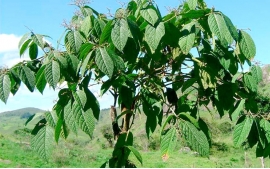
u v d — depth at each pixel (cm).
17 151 2917
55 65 204
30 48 274
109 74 193
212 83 245
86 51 211
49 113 209
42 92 216
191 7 219
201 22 226
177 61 256
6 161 2561
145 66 260
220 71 255
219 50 235
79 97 196
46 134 204
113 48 218
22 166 2500
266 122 227
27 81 217
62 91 203
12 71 220
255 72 246
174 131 196
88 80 218
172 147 192
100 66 194
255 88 242
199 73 249
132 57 224
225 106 246
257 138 231
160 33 209
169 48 266
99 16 259
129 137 238
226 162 2708
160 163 2636
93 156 3017
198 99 265
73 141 3475
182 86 268
